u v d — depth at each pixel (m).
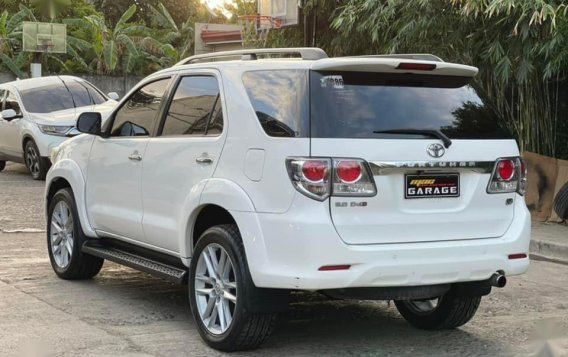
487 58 10.40
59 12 28.12
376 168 4.65
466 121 5.12
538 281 7.70
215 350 5.09
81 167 6.85
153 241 5.84
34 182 14.67
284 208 4.60
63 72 28.17
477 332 5.77
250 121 4.96
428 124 4.95
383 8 11.16
